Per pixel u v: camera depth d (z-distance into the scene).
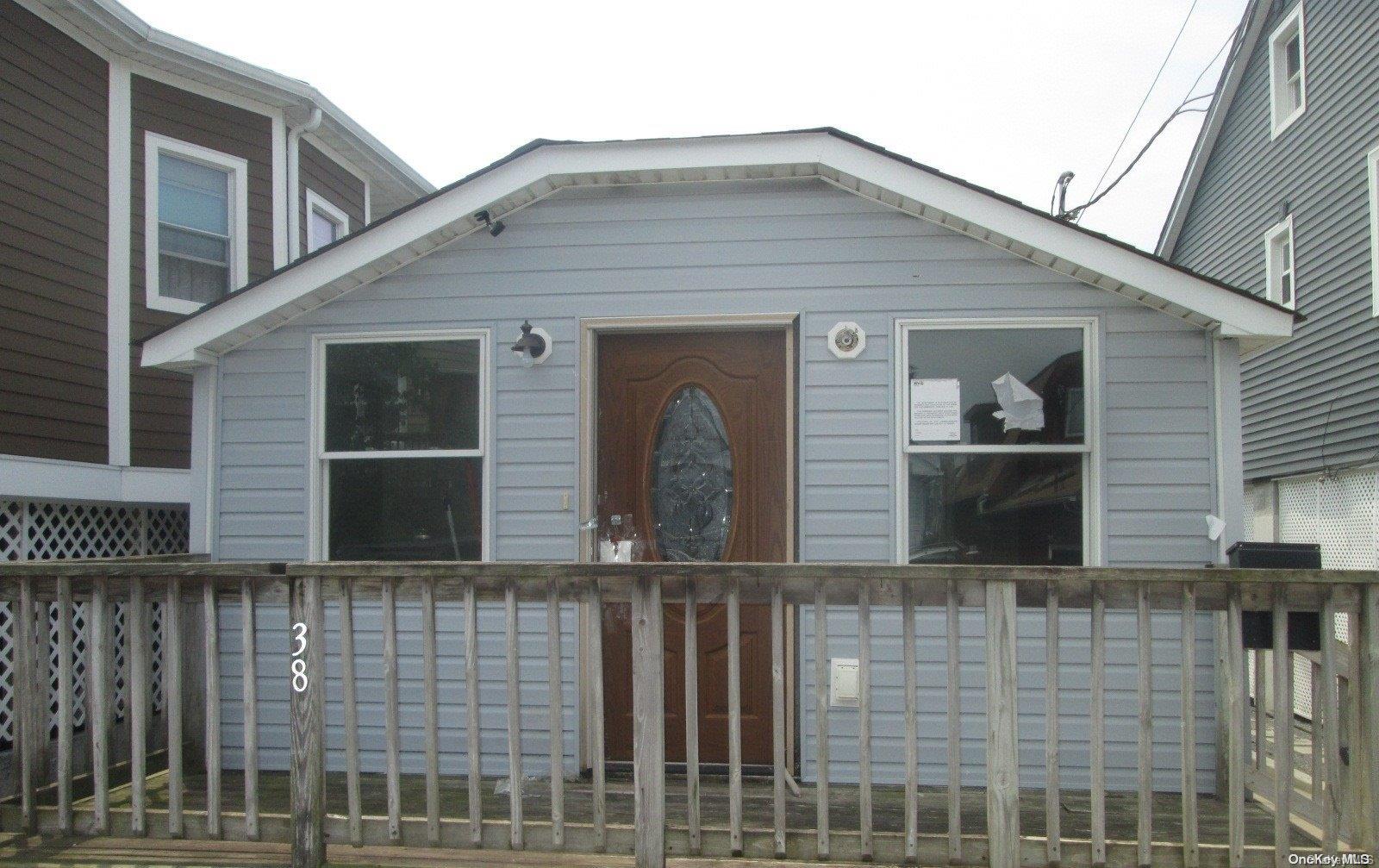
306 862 3.79
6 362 6.82
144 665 4.05
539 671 5.19
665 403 5.36
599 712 3.73
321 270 5.25
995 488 5.06
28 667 4.15
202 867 3.95
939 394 5.10
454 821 3.78
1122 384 5.00
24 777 4.11
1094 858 3.54
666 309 5.26
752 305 5.21
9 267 6.88
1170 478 4.95
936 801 4.69
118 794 4.81
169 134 8.32
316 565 3.83
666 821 4.34
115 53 7.88
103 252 7.68
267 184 9.17
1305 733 7.22
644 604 3.71
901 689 4.99
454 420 5.41
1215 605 3.58
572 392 5.29
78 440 7.38
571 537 5.23
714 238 5.25
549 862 3.84
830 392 5.12
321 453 5.48
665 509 5.33
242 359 5.54
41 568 4.10
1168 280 4.75
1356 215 9.55
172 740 3.98
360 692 5.30
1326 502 10.07
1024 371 5.08
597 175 5.16
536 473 5.28
